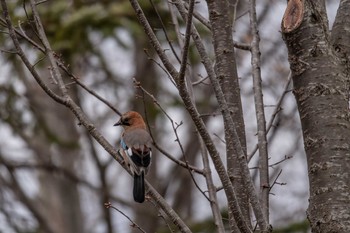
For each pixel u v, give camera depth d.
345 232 6.64
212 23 8.17
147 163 8.65
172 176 22.56
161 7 15.45
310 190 6.93
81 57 17.16
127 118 9.80
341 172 6.80
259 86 8.28
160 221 21.17
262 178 7.69
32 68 7.52
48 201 24.23
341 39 7.37
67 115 23.36
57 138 19.48
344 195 6.74
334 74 7.06
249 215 7.57
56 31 15.75
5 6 7.35
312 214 6.84
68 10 16.39
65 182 23.67
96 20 15.62
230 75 8.04
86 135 20.08
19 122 19.02
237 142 6.79
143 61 20.81
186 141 24.14
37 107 21.66
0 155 21.03
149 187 7.82
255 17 8.88
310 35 7.13
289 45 7.23
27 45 15.68
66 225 23.44
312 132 6.97
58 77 7.74
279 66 21.41
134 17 15.87
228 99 8.00
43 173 24.33
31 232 20.17
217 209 7.75
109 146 7.79
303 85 7.11
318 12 7.16
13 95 18.50
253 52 8.55
